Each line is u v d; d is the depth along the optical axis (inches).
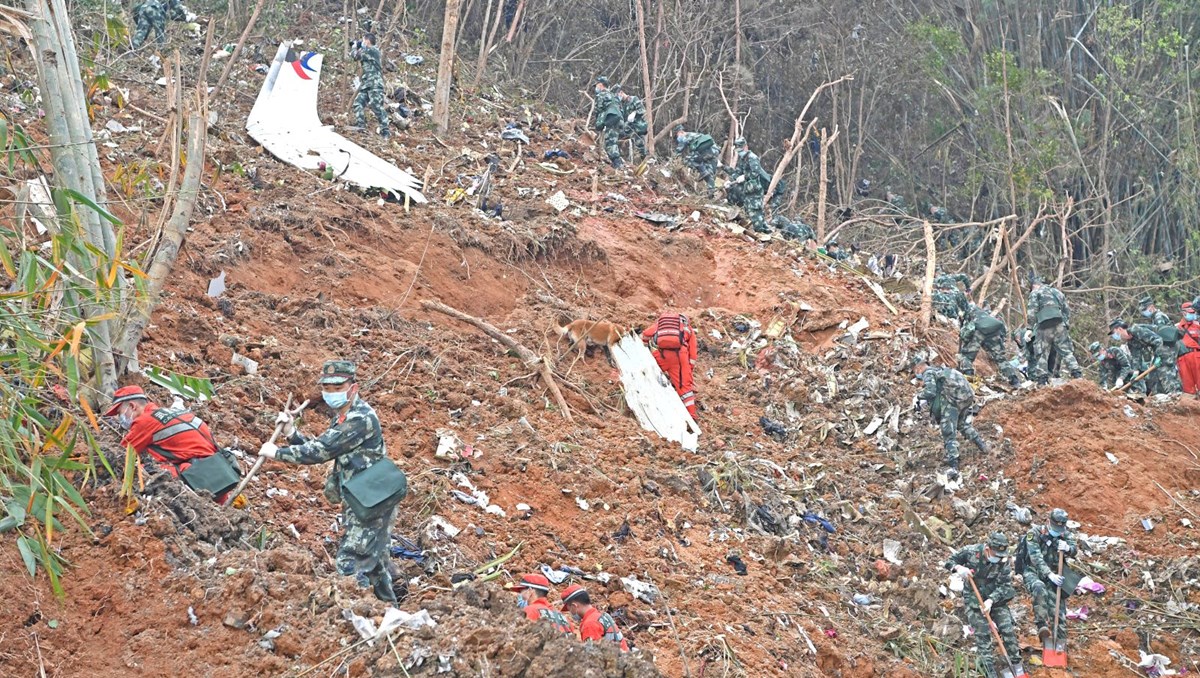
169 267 418.0
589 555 445.4
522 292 675.4
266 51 993.5
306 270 589.6
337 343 533.3
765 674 402.3
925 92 1557.6
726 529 509.7
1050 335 733.3
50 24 385.7
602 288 731.4
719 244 822.5
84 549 319.6
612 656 299.4
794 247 850.1
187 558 322.0
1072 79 1526.8
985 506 601.6
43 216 350.0
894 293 826.8
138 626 304.7
